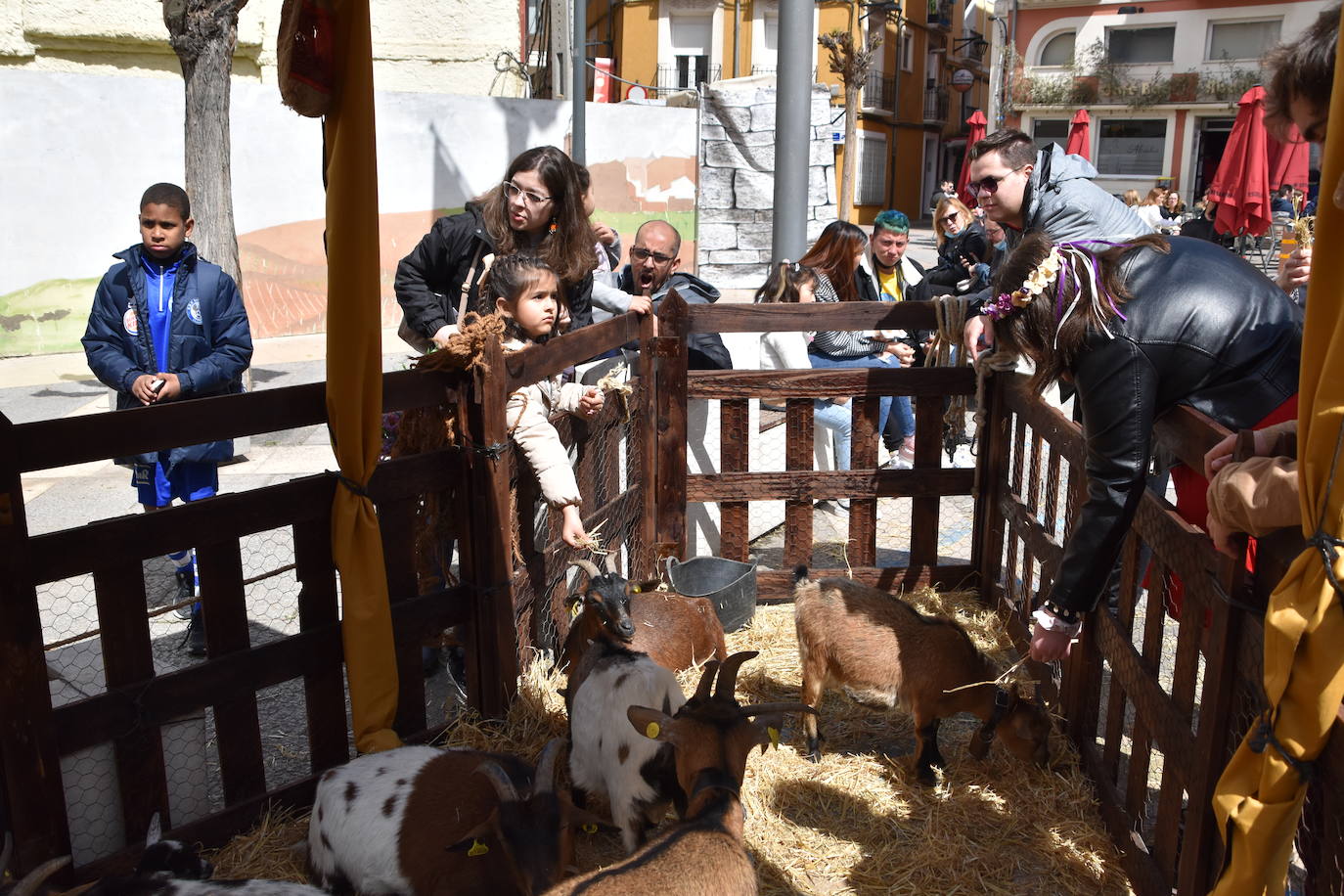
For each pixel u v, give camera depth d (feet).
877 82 121.39
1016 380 15.64
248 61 47.16
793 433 16.94
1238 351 9.18
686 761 8.86
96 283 37.63
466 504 11.94
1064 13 117.70
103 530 9.13
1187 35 112.98
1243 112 33.99
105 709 9.39
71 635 14.79
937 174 144.25
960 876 10.45
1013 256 9.66
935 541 17.34
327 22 9.61
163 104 37.81
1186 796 11.12
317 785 10.50
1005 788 11.91
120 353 15.08
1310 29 7.17
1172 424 9.56
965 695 11.76
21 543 8.57
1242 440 7.46
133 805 9.78
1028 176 13.43
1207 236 41.83
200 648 15.01
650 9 108.47
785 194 24.77
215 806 11.65
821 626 12.38
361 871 9.38
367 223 10.06
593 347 14.07
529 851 8.20
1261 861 6.65
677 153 51.13
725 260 46.29
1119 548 9.61
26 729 8.77
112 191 37.32
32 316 36.60
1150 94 114.21
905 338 22.76
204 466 15.10
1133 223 13.23
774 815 11.44
